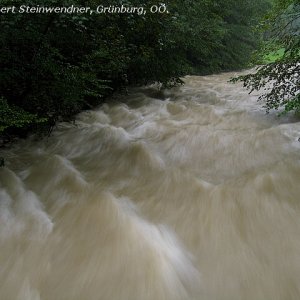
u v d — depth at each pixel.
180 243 2.85
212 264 2.62
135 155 4.62
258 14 14.95
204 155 4.64
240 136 5.09
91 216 3.13
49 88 4.79
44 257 2.65
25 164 4.50
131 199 3.51
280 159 4.25
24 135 5.40
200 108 7.18
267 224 3.04
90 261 2.60
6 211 3.23
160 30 6.96
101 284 2.41
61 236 2.88
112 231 2.91
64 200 3.46
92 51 5.58
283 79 5.38
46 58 4.63
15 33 4.17
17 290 2.38
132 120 6.70
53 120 5.48
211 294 2.37
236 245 2.81
